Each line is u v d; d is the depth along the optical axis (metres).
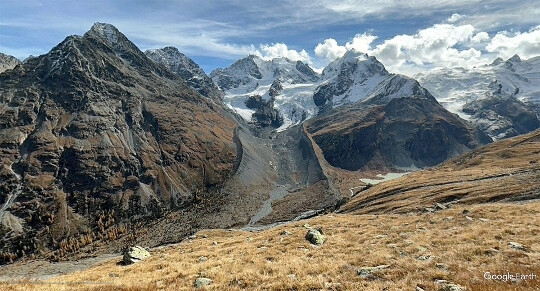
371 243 32.16
